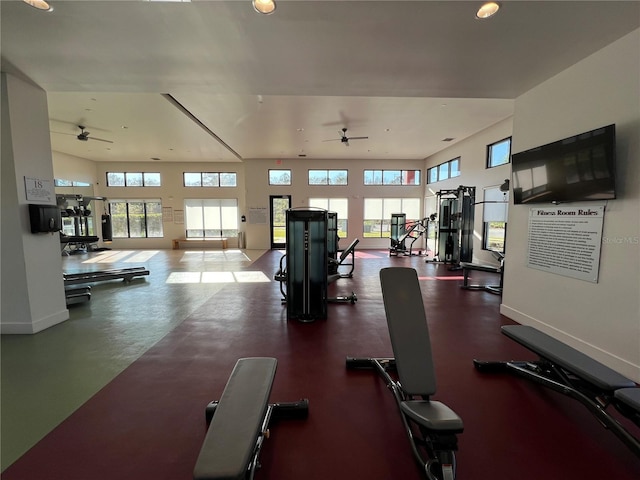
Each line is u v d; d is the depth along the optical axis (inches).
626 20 82.6
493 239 278.8
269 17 83.7
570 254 109.4
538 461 61.9
